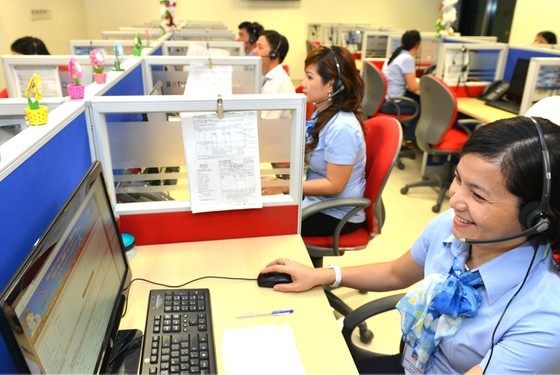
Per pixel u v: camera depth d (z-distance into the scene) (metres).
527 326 0.75
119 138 1.14
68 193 0.97
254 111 1.15
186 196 1.53
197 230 1.27
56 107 1.07
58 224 0.64
